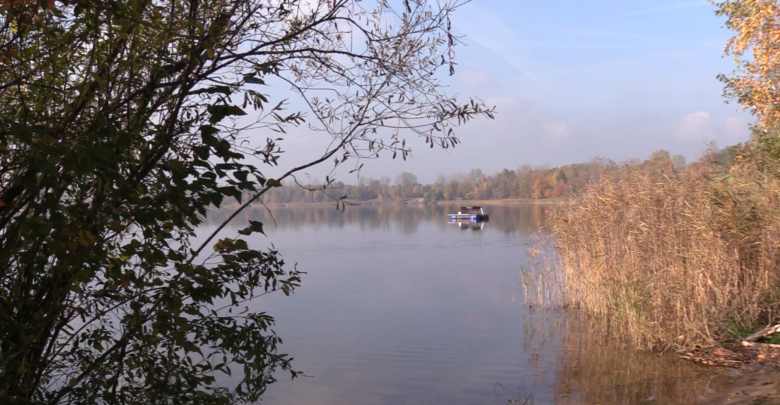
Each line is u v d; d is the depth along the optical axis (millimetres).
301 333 12352
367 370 9820
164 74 3096
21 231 2555
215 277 3244
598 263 12820
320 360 10414
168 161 2922
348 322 13406
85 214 2705
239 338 3572
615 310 11477
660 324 10312
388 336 12125
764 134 11484
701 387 8078
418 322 13367
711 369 8844
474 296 16594
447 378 9469
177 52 3105
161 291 3180
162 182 2715
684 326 10055
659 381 8633
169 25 3094
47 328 3238
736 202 10547
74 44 3139
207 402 3533
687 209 10820
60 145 2379
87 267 2885
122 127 3197
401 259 25797
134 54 3090
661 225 10883
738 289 10578
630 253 11578
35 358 3209
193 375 3492
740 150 11578
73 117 2910
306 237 38375
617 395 8234
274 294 16688
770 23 11336
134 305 3180
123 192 2674
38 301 3092
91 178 2912
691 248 10406
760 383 7754
